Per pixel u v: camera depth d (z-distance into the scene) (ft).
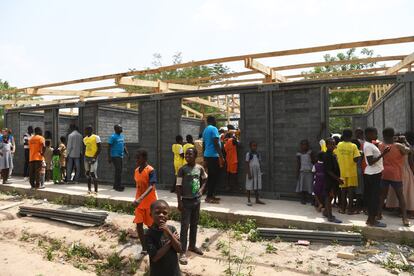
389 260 15.62
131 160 35.22
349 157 21.95
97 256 18.61
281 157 27.40
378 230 18.38
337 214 22.09
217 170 26.20
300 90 26.76
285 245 18.30
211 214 22.91
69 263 18.03
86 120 39.04
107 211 26.63
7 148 37.17
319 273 14.69
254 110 28.63
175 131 32.45
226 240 19.30
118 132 32.14
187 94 31.76
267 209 23.38
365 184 19.63
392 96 32.96
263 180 28.04
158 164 33.24
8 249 19.69
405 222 19.01
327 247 17.78
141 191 17.34
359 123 56.03
